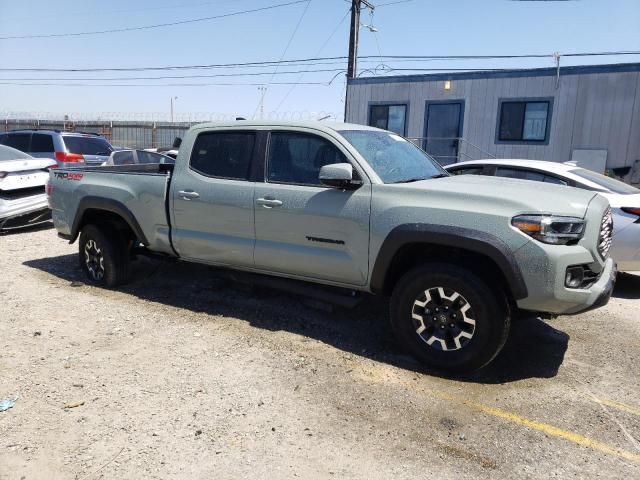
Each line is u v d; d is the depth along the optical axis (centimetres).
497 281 391
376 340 476
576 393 389
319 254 452
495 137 1888
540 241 368
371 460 303
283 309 546
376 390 383
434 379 404
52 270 683
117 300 566
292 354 439
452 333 404
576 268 375
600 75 1719
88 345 447
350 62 2230
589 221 385
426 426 339
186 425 331
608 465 304
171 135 2833
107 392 368
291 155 474
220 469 291
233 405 356
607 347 479
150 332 478
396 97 2027
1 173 871
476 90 1894
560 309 376
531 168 693
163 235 550
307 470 292
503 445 321
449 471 295
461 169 751
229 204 494
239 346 452
